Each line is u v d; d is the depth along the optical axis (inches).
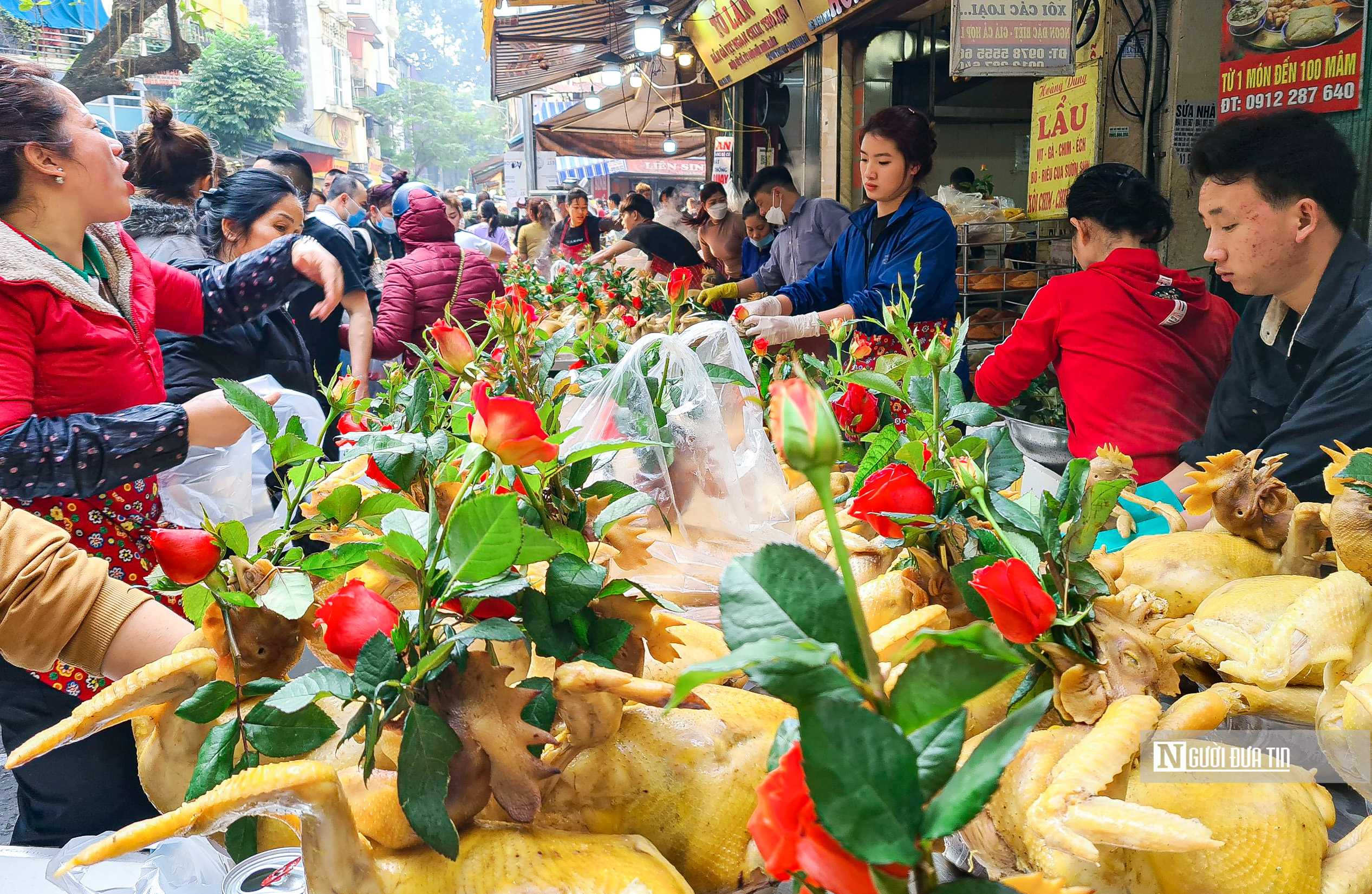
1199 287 84.2
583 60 402.6
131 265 70.7
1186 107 153.2
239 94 828.0
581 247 394.9
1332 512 38.3
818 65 304.8
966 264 194.4
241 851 32.6
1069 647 29.6
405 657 28.5
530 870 27.8
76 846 39.6
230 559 33.6
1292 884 25.7
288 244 93.1
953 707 17.0
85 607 42.1
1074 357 86.0
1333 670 33.3
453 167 2652.6
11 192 59.6
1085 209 87.4
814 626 17.2
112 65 352.5
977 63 126.7
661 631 33.5
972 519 37.2
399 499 35.4
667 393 52.9
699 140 613.0
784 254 191.9
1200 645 35.8
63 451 55.9
